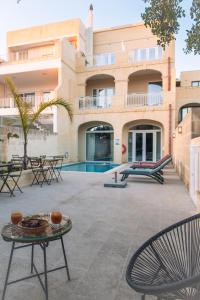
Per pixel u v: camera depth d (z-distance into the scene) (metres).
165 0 3.25
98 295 2.15
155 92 17.19
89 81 18.98
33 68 15.92
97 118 16.42
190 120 6.33
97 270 2.56
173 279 1.67
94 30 20.11
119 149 16.14
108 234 3.57
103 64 17.98
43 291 2.19
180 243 2.03
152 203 5.39
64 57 15.83
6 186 6.77
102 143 17.83
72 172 11.12
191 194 5.89
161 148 16.28
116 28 19.58
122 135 16.12
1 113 15.71
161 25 3.37
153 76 17.70
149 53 17.12
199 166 4.75
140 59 17.33
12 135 10.20
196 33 3.32
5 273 2.49
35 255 2.88
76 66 17.67
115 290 2.22
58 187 7.36
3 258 2.81
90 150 18.11
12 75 17.02
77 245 3.18
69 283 2.32
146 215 4.50
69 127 16.58
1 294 2.14
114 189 7.04
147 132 16.72
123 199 5.79
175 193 6.48
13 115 15.68
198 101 16.42
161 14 3.31
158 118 15.24
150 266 1.81
